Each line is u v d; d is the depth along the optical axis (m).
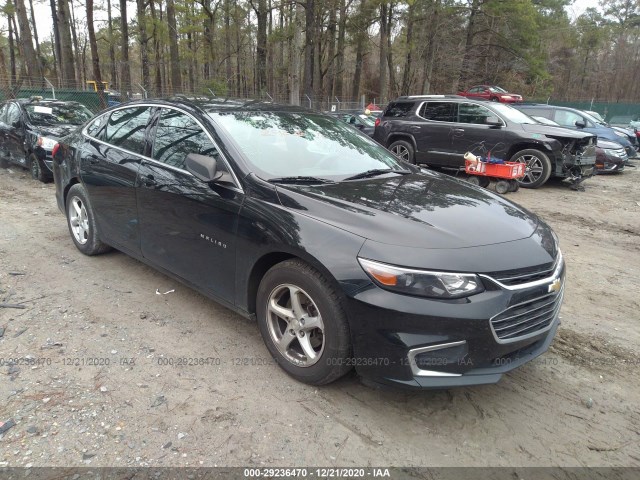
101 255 5.11
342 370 2.79
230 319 3.84
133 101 4.49
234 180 3.24
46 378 3.00
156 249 3.93
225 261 3.30
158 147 3.93
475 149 10.77
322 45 36.97
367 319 2.55
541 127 10.18
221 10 33.75
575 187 10.51
